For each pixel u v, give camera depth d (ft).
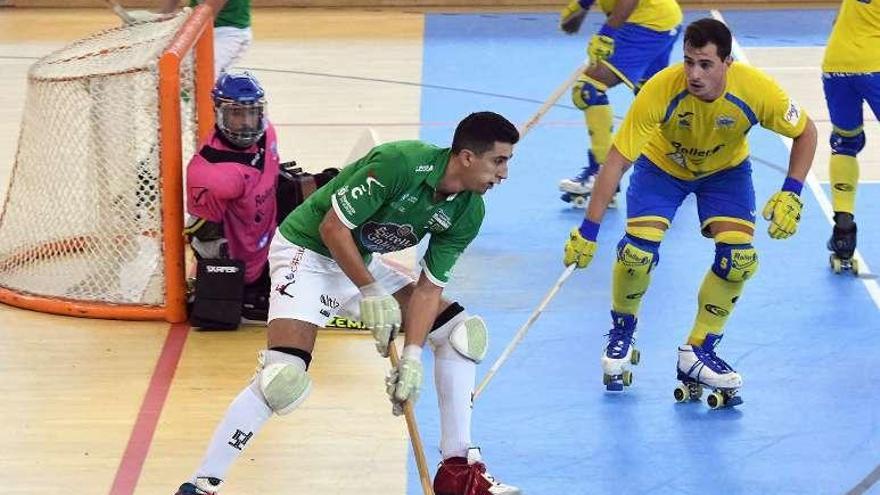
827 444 53.21
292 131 95.45
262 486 49.73
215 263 63.41
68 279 67.10
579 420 55.42
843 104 69.87
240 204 62.85
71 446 52.85
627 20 76.28
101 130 65.57
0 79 109.50
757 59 114.62
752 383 58.75
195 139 73.41
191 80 72.74
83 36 123.95
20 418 55.26
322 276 47.01
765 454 52.49
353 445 52.90
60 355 61.52
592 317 65.87
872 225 77.66
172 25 71.00
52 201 67.77
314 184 67.00
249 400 44.96
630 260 55.57
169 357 61.31
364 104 102.32
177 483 49.96
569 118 99.09
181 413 55.77
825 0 134.92
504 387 58.49
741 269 54.70
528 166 89.10
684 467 51.49
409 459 51.83
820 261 72.69
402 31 125.90
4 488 49.52
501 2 134.72
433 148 43.78
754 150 91.76
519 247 75.25
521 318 65.77
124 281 66.13
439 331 47.21
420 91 105.81
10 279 68.44
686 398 56.90
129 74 64.03
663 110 52.75
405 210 44.37
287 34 124.98
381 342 43.70
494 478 47.34
